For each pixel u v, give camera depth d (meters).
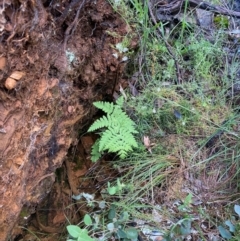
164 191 0.97
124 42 0.97
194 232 0.90
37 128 0.82
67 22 0.87
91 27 0.94
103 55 0.95
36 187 0.86
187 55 1.16
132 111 1.04
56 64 0.84
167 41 1.14
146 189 0.97
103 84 1.00
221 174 0.99
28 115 0.80
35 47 0.79
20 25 0.74
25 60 0.77
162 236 0.89
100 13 0.94
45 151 0.85
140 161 0.99
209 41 1.18
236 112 1.06
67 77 0.87
